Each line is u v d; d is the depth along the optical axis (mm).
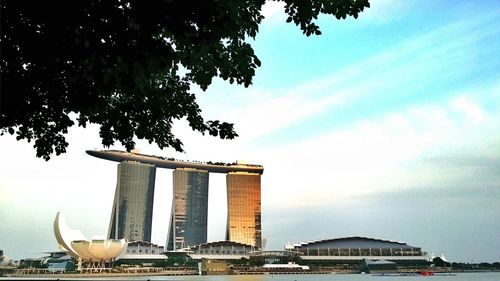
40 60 10547
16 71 11172
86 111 13523
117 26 10219
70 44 10039
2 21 10047
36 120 13188
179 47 13430
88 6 10008
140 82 10789
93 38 10125
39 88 11875
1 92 11227
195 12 10547
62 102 12414
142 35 10336
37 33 10219
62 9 9688
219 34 11234
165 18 10336
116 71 10477
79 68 11133
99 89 11398
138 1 10125
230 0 12391
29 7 9680
